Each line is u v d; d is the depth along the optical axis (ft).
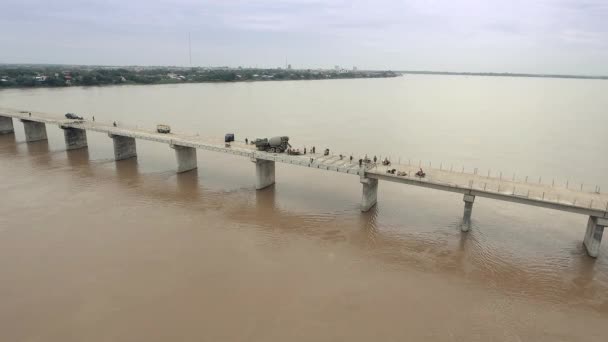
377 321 105.40
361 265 132.67
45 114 307.78
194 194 194.39
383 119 441.27
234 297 113.70
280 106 545.03
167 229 155.43
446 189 155.53
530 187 153.99
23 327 101.19
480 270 131.03
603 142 327.88
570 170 246.88
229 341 97.14
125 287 117.29
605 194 146.82
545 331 104.01
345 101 637.71
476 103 645.92
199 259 133.49
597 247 136.56
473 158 272.51
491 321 107.04
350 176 223.10
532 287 122.42
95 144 295.07
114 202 181.78
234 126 374.63
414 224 163.22
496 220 167.22
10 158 254.27
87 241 143.95
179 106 517.14
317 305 111.14
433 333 101.71
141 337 98.17
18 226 154.61
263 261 133.49
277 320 104.63
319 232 155.84
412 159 266.36
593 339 101.50
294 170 233.14
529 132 371.15
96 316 105.29
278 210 176.14
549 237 153.28
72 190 196.24
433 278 126.11
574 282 125.18
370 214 172.55
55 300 111.34
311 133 348.18
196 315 106.01
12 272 123.85
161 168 237.45
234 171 232.32
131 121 384.88
